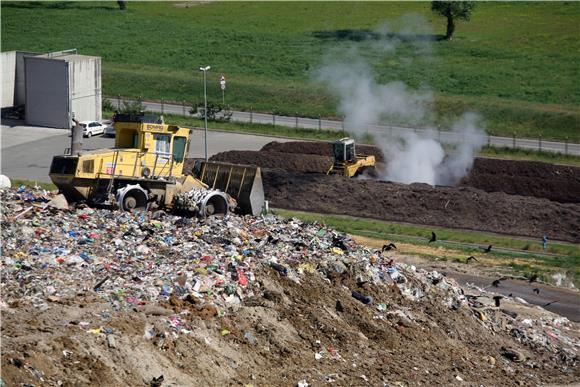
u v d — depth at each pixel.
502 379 111.62
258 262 114.25
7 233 112.25
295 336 103.62
